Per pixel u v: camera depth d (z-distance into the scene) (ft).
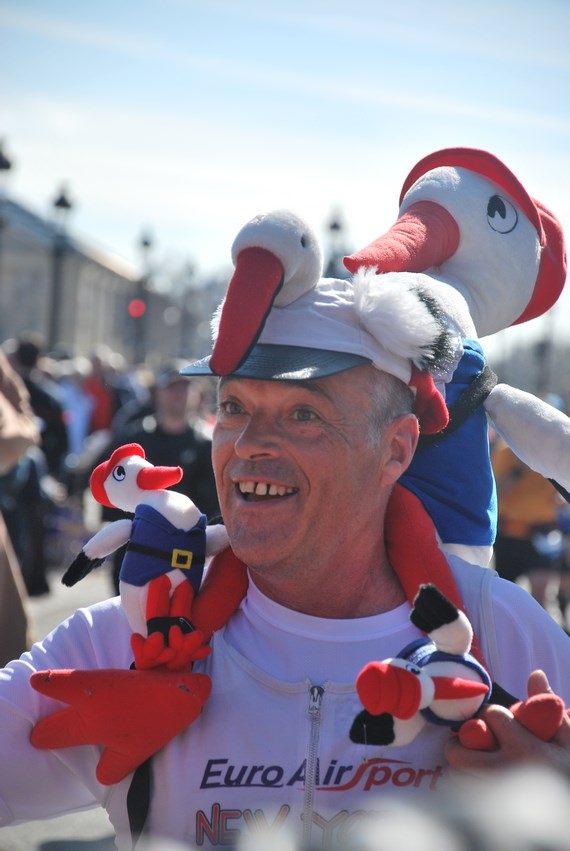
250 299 6.21
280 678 6.59
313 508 6.43
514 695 6.96
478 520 7.52
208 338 6.87
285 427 6.42
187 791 6.45
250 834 6.27
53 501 31.35
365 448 6.51
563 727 6.16
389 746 6.36
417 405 6.84
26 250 200.44
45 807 6.91
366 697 6.00
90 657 6.98
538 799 5.45
